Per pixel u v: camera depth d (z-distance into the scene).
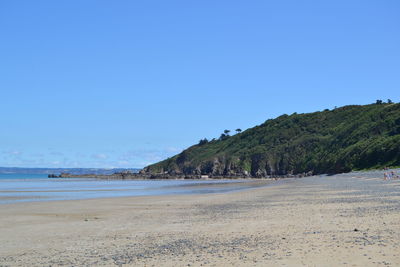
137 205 38.03
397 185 48.22
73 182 139.50
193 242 15.66
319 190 47.00
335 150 150.62
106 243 16.59
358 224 17.17
